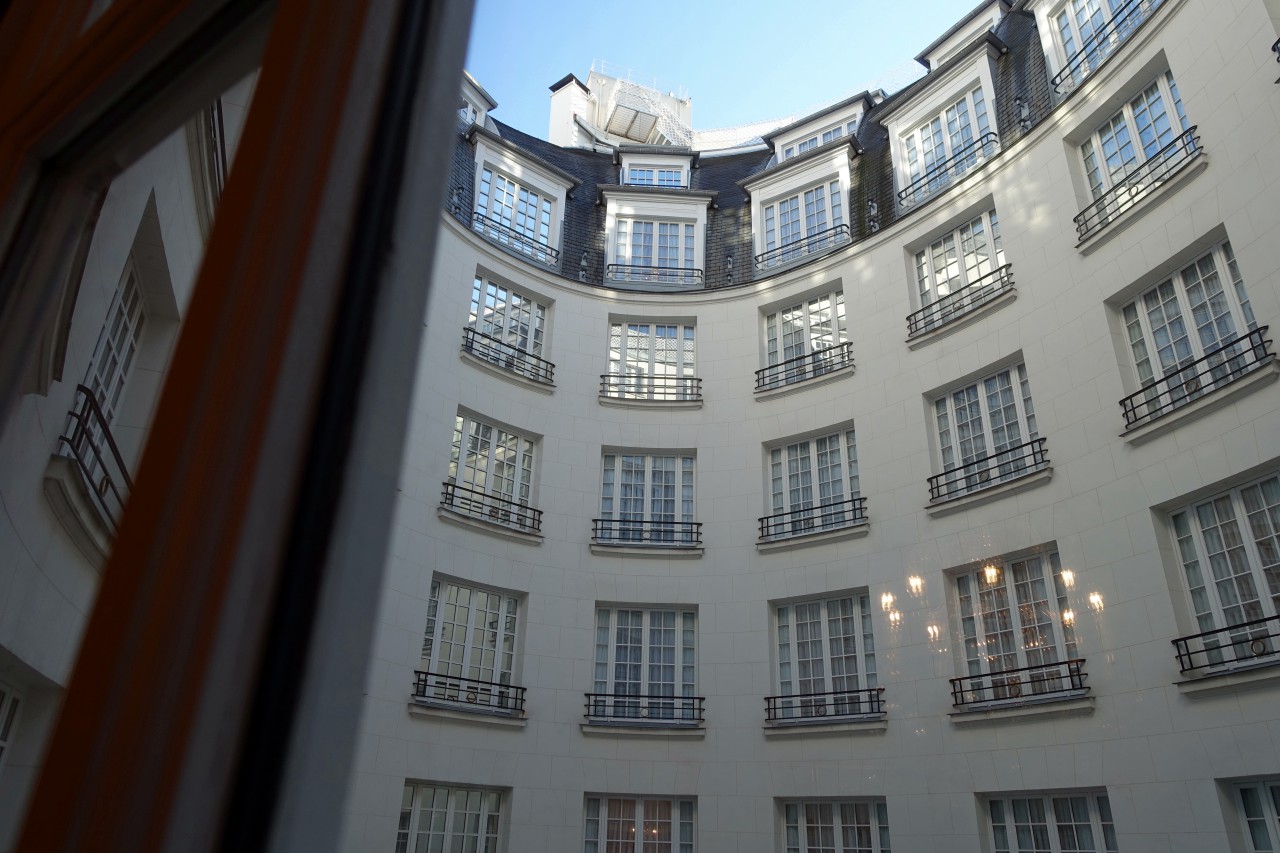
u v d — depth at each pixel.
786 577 17.81
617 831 16.56
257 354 1.08
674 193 23.05
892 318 18.55
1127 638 13.07
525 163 22.17
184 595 0.95
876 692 16.02
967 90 19.41
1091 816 12.89
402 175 1.26
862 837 15.30
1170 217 14.04
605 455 20.00
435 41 1.39
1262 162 12.76
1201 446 12.84
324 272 1.13
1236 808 11.50
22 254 2.11
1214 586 12.58
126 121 2.01
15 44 2.31
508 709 16.75
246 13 1.65
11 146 2.09
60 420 6.07
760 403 19.83
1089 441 14.48
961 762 14.45
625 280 22.23
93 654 0.98
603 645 18.16
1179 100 14.48
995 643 14.99
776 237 22.22
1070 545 14.24
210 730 0.88
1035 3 18.31
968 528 15.76
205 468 1.02
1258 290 12.56
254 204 1.21
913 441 17.23
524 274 20.61
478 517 17.70
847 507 17.89
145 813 0.85
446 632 16.75
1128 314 14.85
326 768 0.94
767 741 16.59
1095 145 16.11
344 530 1.03
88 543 6.70
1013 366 16.31
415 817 15.23
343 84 1.25
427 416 17.59
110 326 7.31
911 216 18.95
